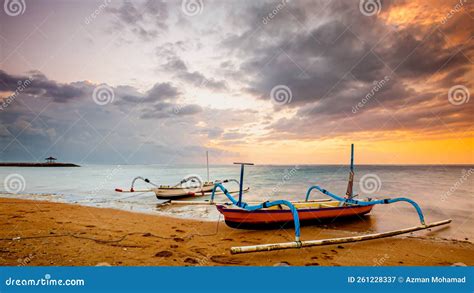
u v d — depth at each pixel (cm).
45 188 2238
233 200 815
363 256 568
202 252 560
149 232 705
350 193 1007
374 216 1029
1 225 721
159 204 1299
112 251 543
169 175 4600
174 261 502
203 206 1242
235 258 530
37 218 830
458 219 986
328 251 593
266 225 769
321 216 845
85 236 636
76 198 1548
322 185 2567
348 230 806
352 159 1018
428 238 719
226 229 778
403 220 964
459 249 625
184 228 775
